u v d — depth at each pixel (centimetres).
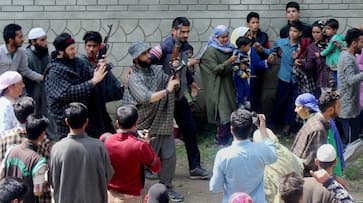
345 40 876
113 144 573
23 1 994
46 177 542
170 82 715
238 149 530
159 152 742
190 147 809
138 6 993
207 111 908
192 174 812
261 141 566
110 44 995
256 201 535
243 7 989
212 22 990
